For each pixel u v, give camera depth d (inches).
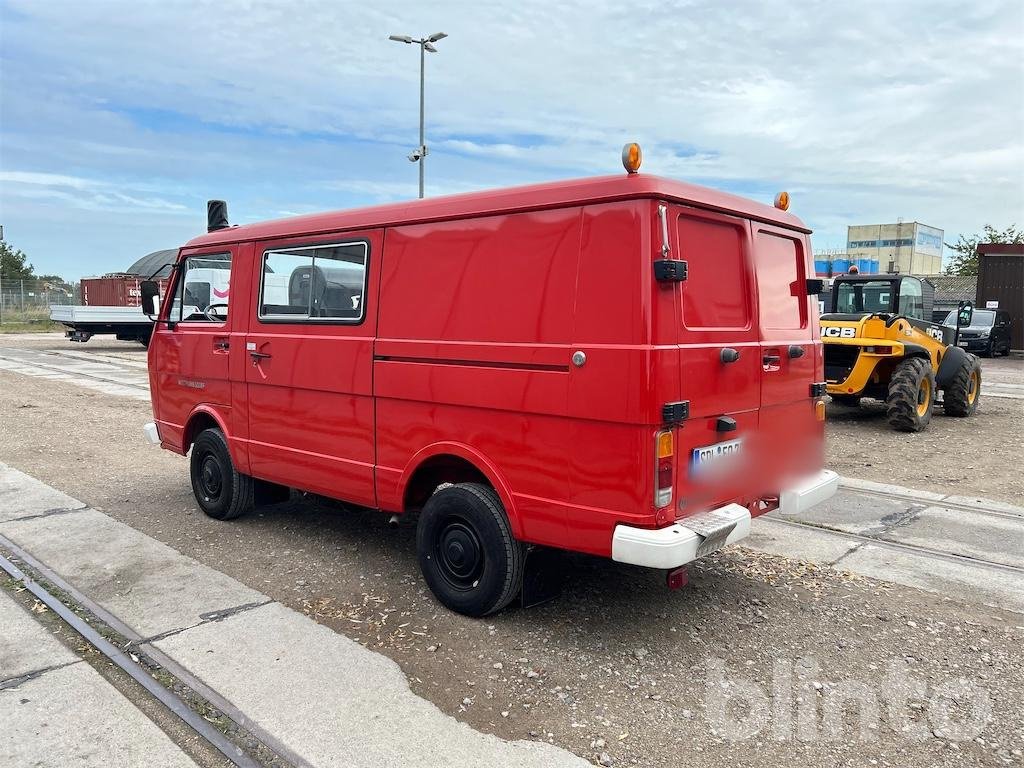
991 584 188.5
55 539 221.0
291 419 205.2
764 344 165.3
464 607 167.2
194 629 161.8
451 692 137.4
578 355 141.3
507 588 159.8
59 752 118.9
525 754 119.0
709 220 151.3
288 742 121.6
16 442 367.6
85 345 1088.8
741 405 157.6
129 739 122.6
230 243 224.5
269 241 210.4
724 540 144.9
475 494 162.1
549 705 133.3
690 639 158.4
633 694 137.1
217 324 231.9
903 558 206.7
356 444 187.3
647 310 134.3
